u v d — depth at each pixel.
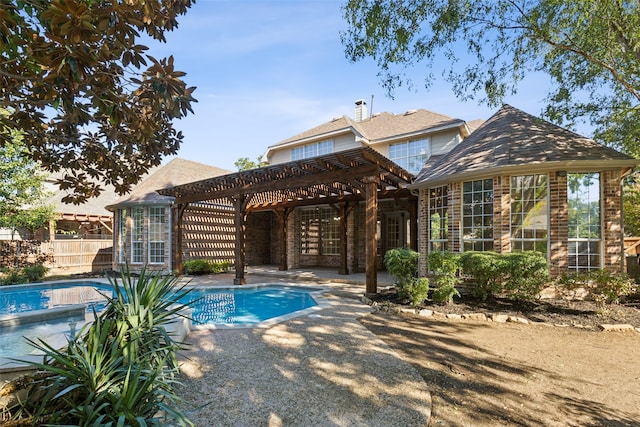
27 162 14.40
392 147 17.92
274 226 21.47
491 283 8.26
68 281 13.83
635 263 10.20
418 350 5.29
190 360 4.75
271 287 12.48
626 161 8.25
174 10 3.73
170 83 2.97
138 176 5.09
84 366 2.81
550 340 5.82
